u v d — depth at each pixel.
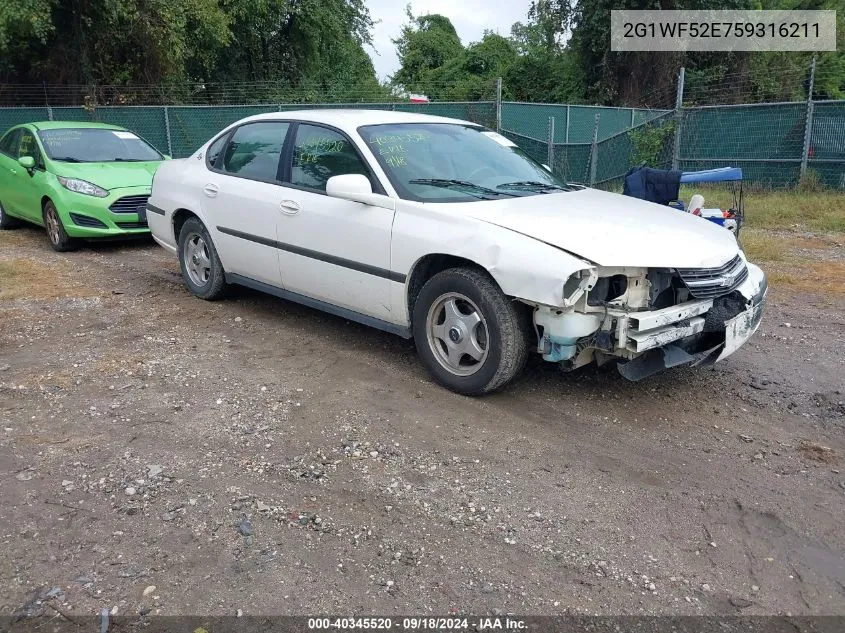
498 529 2.99
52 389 4.32
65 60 19.09
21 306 6.07
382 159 4.59
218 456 3.55
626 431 3.87
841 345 5.29
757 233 9.91
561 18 28.70
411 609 2.54
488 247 3.83
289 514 3.07
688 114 15.41
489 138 5.45
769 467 3.52
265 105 17.44
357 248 4.53
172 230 6.37
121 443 3.67
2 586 2.62
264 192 5.25
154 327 5.56
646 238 3.86
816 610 2.56
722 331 3.99
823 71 26.83
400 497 3.21
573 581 2.69
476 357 4.10
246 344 5.18
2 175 9.71
